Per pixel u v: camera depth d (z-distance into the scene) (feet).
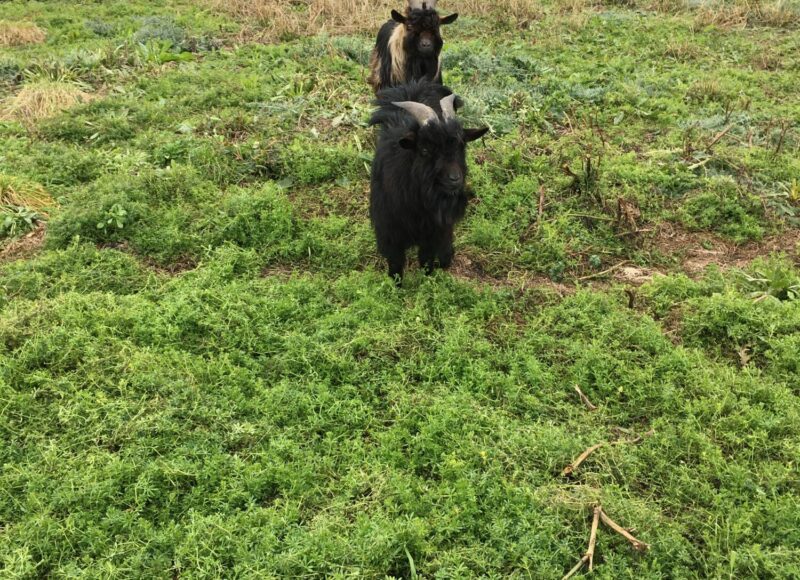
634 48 13.88
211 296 6.50
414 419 5.45
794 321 6.30
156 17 14.87
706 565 4.49
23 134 9.53
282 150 8.95
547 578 4.38
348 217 8.09
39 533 4.51
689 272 7.48
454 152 6.02
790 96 11.61
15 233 7.57
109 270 6.91
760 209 8.32
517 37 14.60
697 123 10.32
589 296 6.79
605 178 8.71
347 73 12.12
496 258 7.53
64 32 14.26
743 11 15.98
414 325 6.29
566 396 5.80
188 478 4.96
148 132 9.52
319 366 5.90
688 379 5.81
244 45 13.67
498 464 5.05
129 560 4.45
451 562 4.45
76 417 5.24
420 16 9.69
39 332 5.85
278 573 4.38
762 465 5.08
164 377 5.62
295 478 4.97
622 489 5.00
